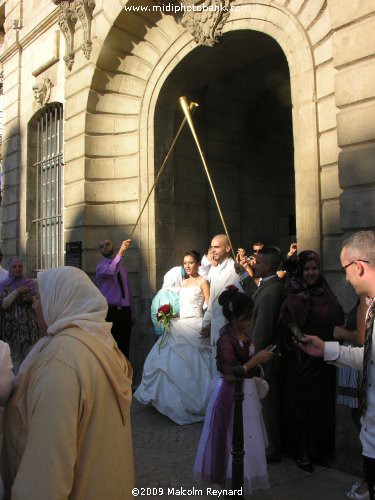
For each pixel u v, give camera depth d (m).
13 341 5.55
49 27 9.24
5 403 1.77
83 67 7.60
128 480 1.77
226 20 5.89
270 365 3.91
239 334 3.31
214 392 3.30
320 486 3.50
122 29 7.11
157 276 7.01
